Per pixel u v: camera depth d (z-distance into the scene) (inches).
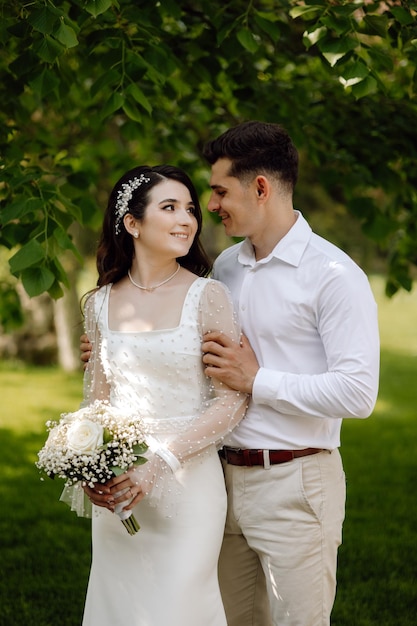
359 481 234.7
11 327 217.8
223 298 105.3
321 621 105.0
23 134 177.3
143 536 105.0
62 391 360.5
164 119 202.5
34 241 120.4
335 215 624.4
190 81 176.1
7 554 180.1
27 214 132.9
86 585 165.9
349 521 201.0
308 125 190.2
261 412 103.9
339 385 97.5
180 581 101.9
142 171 106.7
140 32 139.5
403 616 151.6
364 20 125.1
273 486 103.3
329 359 99.7
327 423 104.0
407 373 428.5
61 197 131.8
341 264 99.7
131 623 104.3
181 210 105.7
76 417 100.9
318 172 193.6
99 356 110.5
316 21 125.6
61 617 152.4
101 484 98.8
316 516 102.5
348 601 157.9
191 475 103.8
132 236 110.2
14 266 118.3
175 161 234.7
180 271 109.4
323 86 195.9
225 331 104.3
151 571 104.1
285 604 104.0
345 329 98.2
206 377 106.7
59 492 224.2
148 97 171.8
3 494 221.3
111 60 132.3
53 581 166.9
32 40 127.1
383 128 186.7
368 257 693.3
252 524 105.3
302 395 99.1
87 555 181.0
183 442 101.4
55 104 168.4
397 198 197.2
